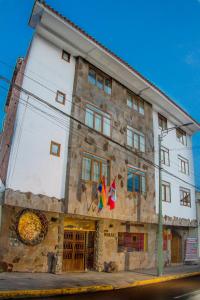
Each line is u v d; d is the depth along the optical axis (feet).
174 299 33.06
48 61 50.52
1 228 39.86
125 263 58.54
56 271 44.04
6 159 45.50
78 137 50.78
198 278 55.11
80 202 48.21
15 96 50.67
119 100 62.69
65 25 49.34
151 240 67.15
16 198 40.75
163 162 75.87
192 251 78.74
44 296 30.35
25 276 38.60
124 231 59.82
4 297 27.81
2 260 39.29
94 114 55.47
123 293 35.96
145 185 65.51
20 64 57.72
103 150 55.21
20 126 43.75
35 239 43.39
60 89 50.96
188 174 87.10
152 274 53.93
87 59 56.95
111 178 55.47
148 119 71.41
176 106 76.69
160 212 55.98
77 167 49.26
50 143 47.19
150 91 68.80
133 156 62.90
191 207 84.28
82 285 36.65
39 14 47.24
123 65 59.77
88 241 52.90
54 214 46.78
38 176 44.37
